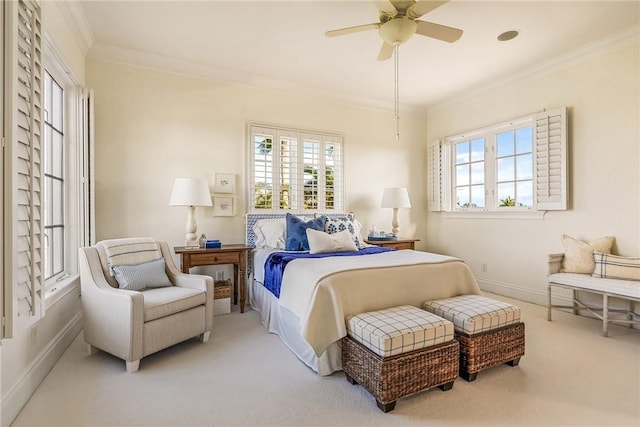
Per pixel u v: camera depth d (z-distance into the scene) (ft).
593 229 11.02
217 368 7.51
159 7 8.68
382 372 5.85
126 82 11.33
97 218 10.92
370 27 7.55
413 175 17.29
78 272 9.48
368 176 16.07
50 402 6.09
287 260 9.38
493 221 14.35
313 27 9.62
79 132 9.50
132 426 5.46
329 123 15.08
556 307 11.00
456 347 6.68
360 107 15.85
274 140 13.82
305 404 6.15
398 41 7.60
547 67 12.04
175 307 8.10
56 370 7.30
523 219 13.16
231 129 13.01
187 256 10.78
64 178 9.34
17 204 4.39
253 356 8.16
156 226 11.77
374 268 7.88
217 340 9.18
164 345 7.86
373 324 6.45
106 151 11.05
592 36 10.16
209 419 5.68
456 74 12.97
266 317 10.39
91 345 8.05
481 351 7.01
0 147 4.11
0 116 4.09
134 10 8.80
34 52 5.00
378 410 5.96
